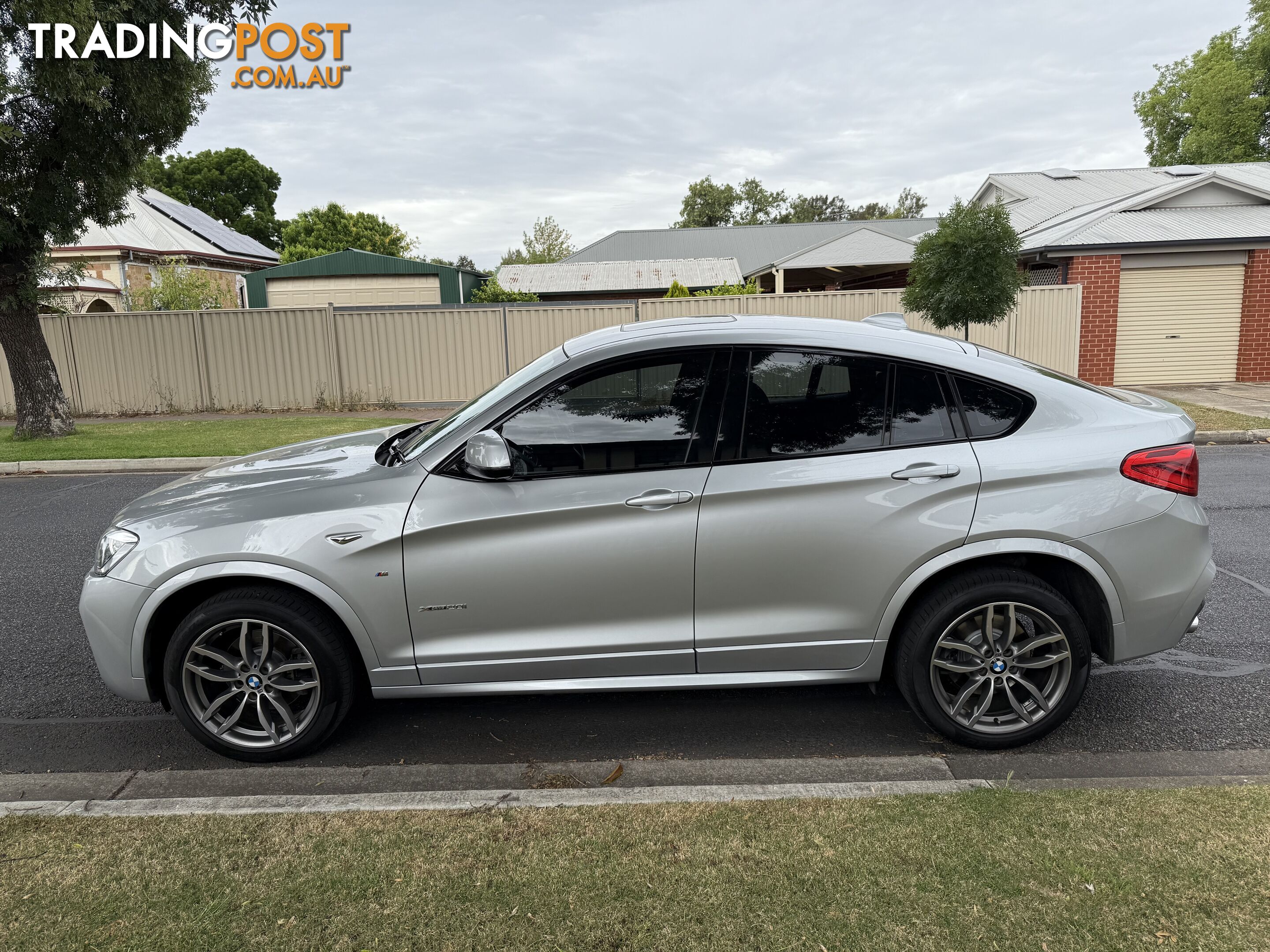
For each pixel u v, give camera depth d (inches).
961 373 123.8
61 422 507.5
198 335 628.4
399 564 122.0
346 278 1176.2
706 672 127.3
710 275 1302.9
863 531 121.0
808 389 122.9
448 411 628.1
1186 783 114.0
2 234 448.5
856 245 1004.6
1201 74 1402.6
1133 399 135.4
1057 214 853.2
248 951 81.4
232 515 124.1
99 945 82.5
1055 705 124.8
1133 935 80.7
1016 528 119.0
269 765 129.3
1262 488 322.3
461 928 84.0
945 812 103.0
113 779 124.9
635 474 122.0
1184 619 125.2
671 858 94.9
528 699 153.4
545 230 2233.0
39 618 201.6
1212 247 660.1
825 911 85.2
